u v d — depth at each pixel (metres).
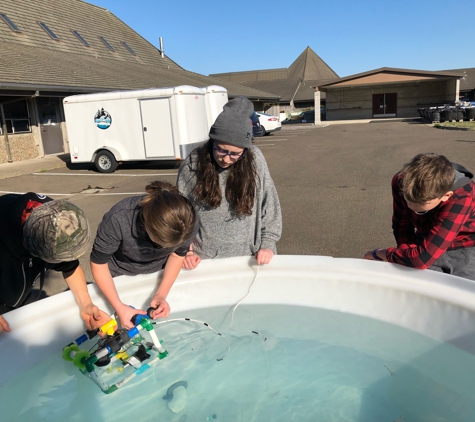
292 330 1.89
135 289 1.98
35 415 1.46
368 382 1.56
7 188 8.12
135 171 9.83
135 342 1.81
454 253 2.00
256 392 1.53
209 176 1.92
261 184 2.04
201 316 2.03
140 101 9.16
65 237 1.29
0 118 11.11
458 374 1.58
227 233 2.08
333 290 2.01
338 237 4.37
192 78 20.70
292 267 2.08
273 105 29.83
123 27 21.14
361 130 19.00
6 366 1.62
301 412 1.43
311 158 10.66
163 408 1.48
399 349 1.72
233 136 1.74
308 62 43.25
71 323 1.83
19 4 15.49
